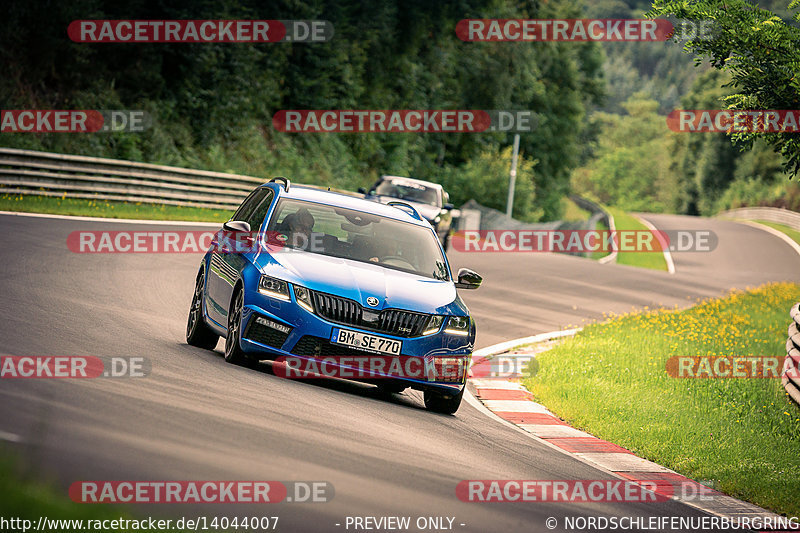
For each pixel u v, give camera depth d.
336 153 182.62
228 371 32.47
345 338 33.25
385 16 198.62
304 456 22.03
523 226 177.62
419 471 23.41
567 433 37.06
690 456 34.78
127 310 46.12
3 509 14.12
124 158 124.81
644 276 122.81
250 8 159.38
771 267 178.00
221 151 150.25
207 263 39.84
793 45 42.84
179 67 144.50
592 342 61.88
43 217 82.31
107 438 19.92
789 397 48.44
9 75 118.19
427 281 36.56
